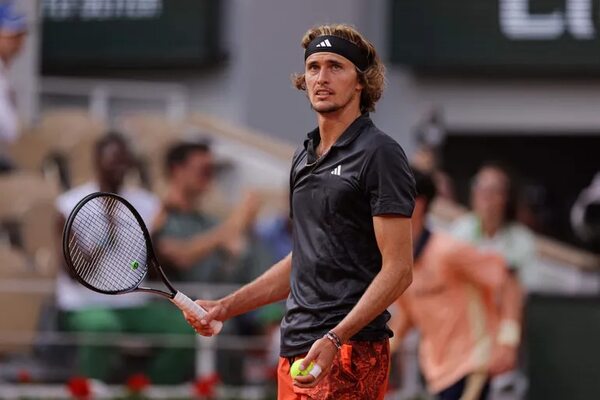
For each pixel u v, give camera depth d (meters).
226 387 33.88
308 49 17.25
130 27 50.66
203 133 43.78
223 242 34.50
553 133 53.94
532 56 51.22
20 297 33.84
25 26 37.41
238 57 50.38
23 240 35.69
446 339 27.19
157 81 51.56
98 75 51.88
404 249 16.69
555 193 55.69
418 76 52.47
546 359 33.19
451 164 55.12
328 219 17.02
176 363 33.56
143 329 33.44
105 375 33.19
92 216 17.89
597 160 55.53
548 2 51.22
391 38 51.16
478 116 52.66
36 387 32.97
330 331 16.39
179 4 50.22
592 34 51.09
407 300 27.31
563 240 55.66
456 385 27.16
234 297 18.14
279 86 50.22
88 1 50.84
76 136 39.28
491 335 27.12
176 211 34.66
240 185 43.28
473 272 26.69
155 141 40.78
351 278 17.02
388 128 52.38
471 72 52.28
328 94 17.02
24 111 42.69
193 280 34.50
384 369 17.36
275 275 18.31
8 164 37.78
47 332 33.78
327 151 17.06
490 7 51.19
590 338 33.06
